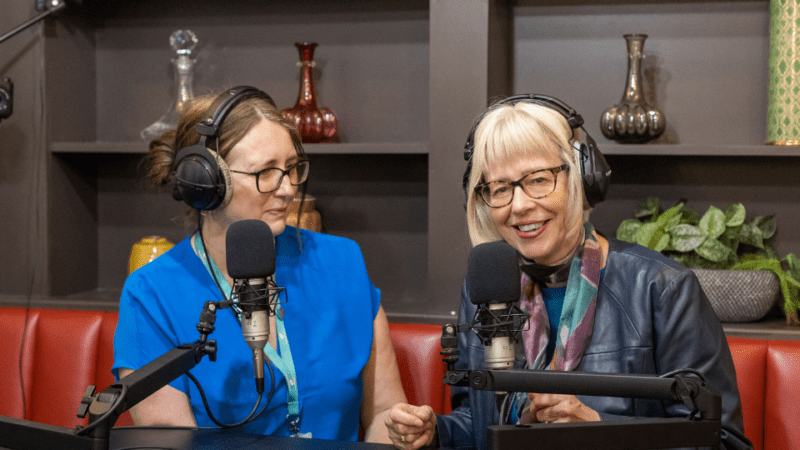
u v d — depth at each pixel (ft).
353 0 7.66
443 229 6.54
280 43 7.85
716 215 6.40
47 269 7.42
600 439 2.42
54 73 7.50
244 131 4.05
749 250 6.89
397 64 7.61
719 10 6.89
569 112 3.87
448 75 6.45
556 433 2.39
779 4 6.27
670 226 6.45
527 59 7.33
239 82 7.97
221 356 4.13
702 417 2.52
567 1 7.20
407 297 7.73
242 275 3.05
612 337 3.93
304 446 3.25
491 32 6.49
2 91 7.14
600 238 4.32
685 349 3.82
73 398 6.06
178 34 7.54
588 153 3.88
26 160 7.41
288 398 4.19
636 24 7.07
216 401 4.07
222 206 4.09
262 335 3.07
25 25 7.07
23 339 6.19
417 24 7.54
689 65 6.99
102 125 8.29
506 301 2.80
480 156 3.82
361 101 7.72
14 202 7.45
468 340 4.41
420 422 3.51
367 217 7.77
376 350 4.72
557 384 2.64
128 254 8.30
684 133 7.04
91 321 6.17
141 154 8.18
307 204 7.13
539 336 4.03
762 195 6.91
